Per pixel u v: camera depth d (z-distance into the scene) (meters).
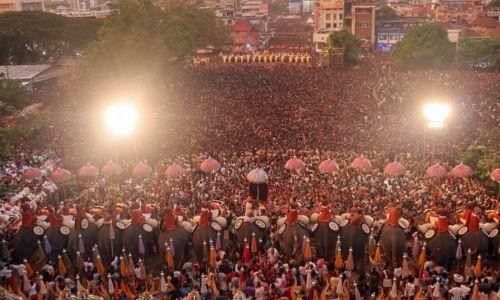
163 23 84.69
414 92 70.25
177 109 64.06
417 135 49.84
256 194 33.88
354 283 23.98
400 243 26.88
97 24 106.19
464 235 27.30
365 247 28.70
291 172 40.88
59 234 28.25
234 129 53.44
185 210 32.25
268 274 25.08
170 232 27.92
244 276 24.58
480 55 97.56
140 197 35.91
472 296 23.17
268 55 121.81
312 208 32.03
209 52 132.38
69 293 23.41
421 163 41.72
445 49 96.06
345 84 78.19
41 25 99.31
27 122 56.66
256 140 49.75
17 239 28.02
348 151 45.25
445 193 34.75
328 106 63.03
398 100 66.38
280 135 51.56
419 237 29.69
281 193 36.47
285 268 25.25
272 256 27.09
